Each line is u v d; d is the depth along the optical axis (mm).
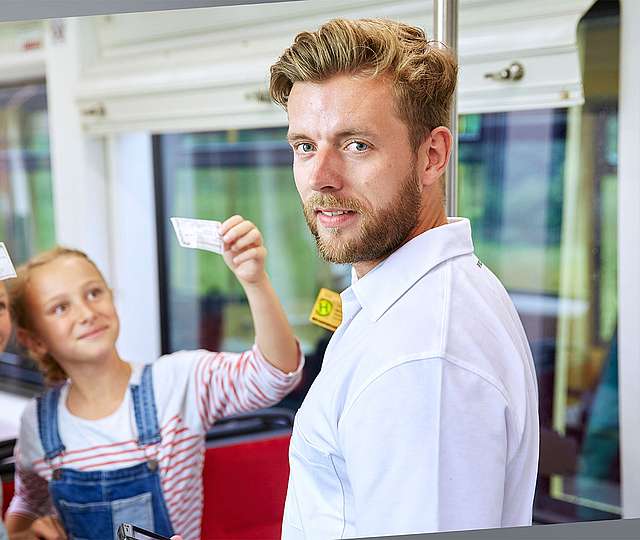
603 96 1863
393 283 855
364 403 787
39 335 1614
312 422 878
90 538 1617
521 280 2141
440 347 772
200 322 2867
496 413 777
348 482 858
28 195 3318
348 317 938
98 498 1598
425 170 863
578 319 2041
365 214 817
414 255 859
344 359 847
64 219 2934
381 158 805
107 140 2842
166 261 2914
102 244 2895
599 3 1783
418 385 766
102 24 2645
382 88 798
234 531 1880
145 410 1610
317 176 806
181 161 2811
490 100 1803
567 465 2080
